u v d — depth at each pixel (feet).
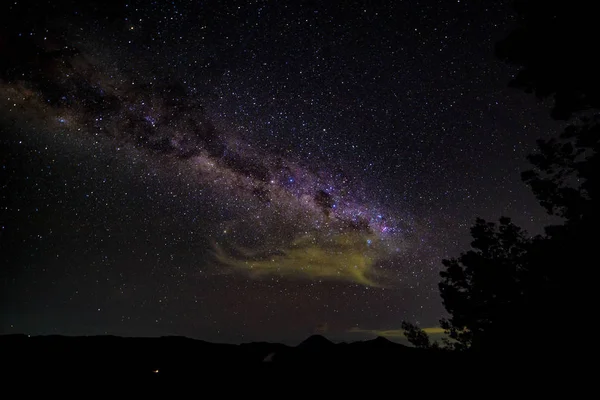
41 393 8.94
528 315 10.81
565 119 11.16
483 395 9.68
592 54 9.79
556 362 9.82
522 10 10.56
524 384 9.69
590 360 9.45
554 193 11.90
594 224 10.28
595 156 10.82
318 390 10.27
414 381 10.61
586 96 10.54
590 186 10.66
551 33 10.18
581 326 9.81
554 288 10.67
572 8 9.73
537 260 11.37
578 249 10.35
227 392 9.98
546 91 11.05
